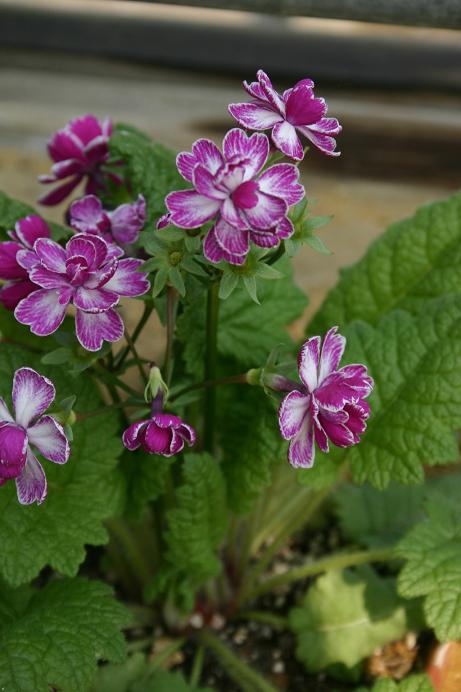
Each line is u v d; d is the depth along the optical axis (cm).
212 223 34
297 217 36
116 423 42
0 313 45
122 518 48
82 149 42
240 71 86
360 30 89
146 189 43
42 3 92
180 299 40
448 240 46
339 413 35
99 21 91
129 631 48
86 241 35
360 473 42
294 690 46
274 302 47
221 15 91
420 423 41
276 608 49
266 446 42
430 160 77
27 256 35
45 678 37
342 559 46
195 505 41
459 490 51
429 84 84
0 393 40
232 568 49
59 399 41
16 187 71
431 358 42
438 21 54
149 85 85
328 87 84
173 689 43
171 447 35
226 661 46
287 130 35
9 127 78
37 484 35
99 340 35
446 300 43
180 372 44
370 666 46
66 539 39
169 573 44
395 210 71
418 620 45
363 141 79
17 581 39
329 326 47
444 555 41
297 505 51
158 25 91
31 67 87
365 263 47
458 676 42
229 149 34
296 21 90
